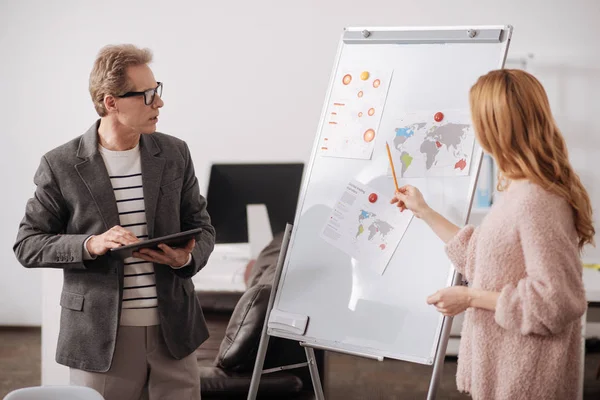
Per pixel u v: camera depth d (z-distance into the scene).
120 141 2.45
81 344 2.41
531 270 1.92
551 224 1.93
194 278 4.36
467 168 2.47
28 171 5.83
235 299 4.36
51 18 5.73
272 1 5.66
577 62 5.30
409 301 2.47
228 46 5.71
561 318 1.90
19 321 5.90
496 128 2.01
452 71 2.58
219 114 5.76
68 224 2.46
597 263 5.05
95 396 2.05
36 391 2.03
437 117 2.56
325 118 2.79
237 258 4.83
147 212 2.43
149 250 2.27
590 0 5.33
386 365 5.05
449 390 4.51
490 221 2.04
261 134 5.76
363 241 2.60
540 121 2.00
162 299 2.42
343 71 2.79
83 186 2.40
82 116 5.79
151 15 5.73
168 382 2.47
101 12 5.74
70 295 2.43
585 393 4.41
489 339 2.04
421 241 2.50
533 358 1.99
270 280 3.39
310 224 2.71
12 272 5.86
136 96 2.37
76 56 5.76
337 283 2.61
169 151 2.52
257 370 2.71
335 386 4.61
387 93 2.68
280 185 4.54
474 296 2.02
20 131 5.81
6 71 5.77
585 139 5.31
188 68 5.75
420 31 2.67
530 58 5.32
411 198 2.46
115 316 2.38
